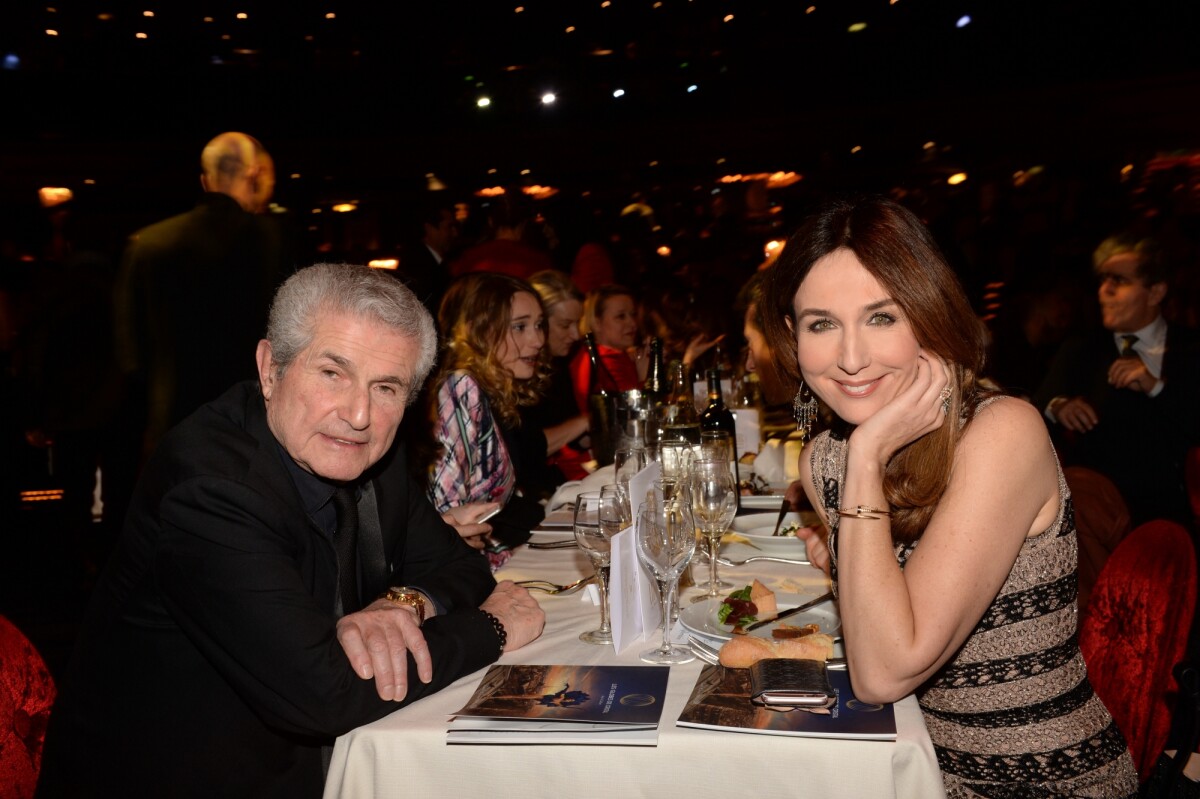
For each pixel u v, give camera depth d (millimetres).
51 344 4895
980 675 1377
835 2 9984
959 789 1407
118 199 9773
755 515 2357
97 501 5184
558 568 1963
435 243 5883
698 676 1360
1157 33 9094
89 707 1401
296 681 1250
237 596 1282
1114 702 1667
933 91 10180
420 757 1217
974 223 8281
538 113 10703
